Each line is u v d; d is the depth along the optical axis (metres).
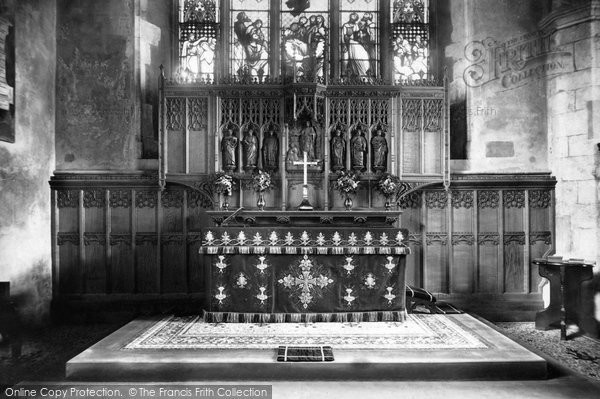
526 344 6.71
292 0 10.33
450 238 9.29
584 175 8.43
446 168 8.89
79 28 9.40
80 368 5.69
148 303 9.20
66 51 9.38
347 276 7.46
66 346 7.54
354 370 5.72
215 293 7.46
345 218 8.23
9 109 7.73
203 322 7.49
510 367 5.76
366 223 8.16
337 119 8.98
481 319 8.03
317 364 5.70
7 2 7.71
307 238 7.45
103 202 9.24
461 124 9.66
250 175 8.97
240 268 7.45
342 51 10.29
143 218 9.28
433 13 10.24
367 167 8.98
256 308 7.41
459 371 5.74
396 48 10.27
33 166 8.54
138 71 9.44
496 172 9.32
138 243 9.25
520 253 9.27
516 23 9.44
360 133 8.95
